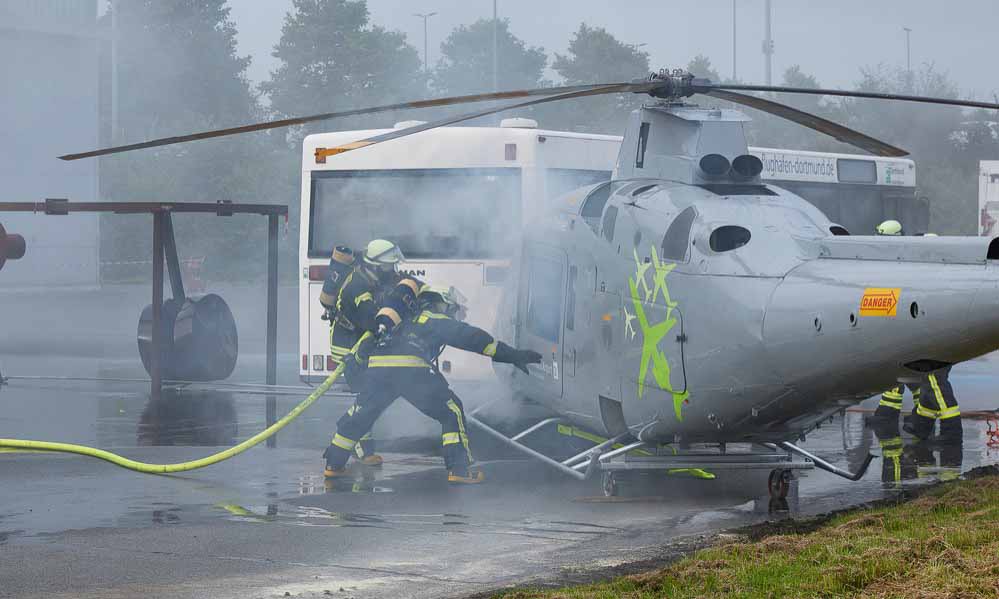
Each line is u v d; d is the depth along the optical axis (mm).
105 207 20188
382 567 9266
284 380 23391
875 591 8078
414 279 13312
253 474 13633
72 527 10742
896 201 27062
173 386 22094
